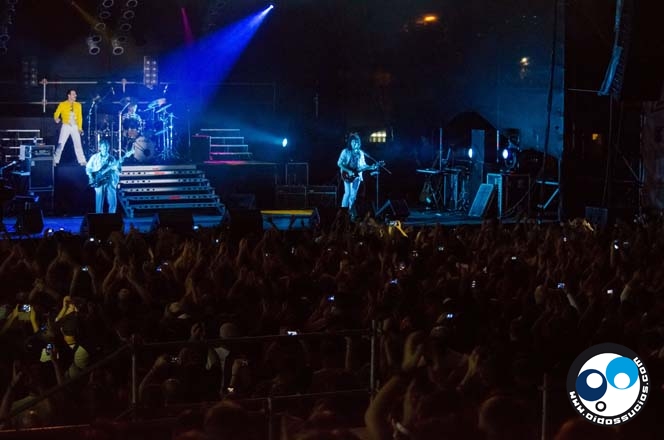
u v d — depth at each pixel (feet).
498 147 84.89
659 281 34.27
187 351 23.31
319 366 24.39
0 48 90.74
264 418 18.35
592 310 25.86
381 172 97.14
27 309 29.25
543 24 84.38
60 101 97.66
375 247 44.04
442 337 22.91
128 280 31.19
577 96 78.84
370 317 26.73
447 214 84.28
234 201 82.43
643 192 79.61
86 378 22.59
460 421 14.99
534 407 19.54
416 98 97.30
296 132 99.25
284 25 100.22
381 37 98.32
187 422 16.67
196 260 36.14
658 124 77.97
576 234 46.70
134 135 89.66
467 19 92.48
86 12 98.27
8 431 17.30
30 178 81.92
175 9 101.04
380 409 16.10
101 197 77.77
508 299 30.35
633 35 66.13
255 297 29.71
